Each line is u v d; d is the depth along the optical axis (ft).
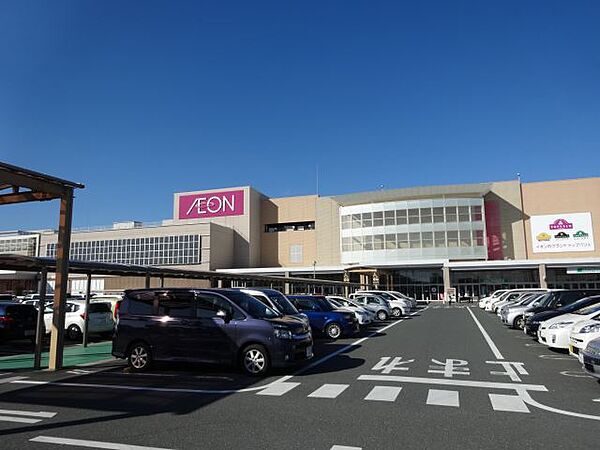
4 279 178.09
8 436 19.17
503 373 32.73
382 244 225.15
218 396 26.32
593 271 185.26
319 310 58.03
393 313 100.53
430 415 21.89
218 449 17.38
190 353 33.99
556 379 30.60
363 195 231.50
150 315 35.65
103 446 17.80
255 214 259.39
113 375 33.86
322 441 18.22
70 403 25.02
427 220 220.23
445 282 198.29
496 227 222.07
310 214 255.09
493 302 112.78
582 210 213.66
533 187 221.46
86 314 52.13
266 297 44.06
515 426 20.12
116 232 253.85
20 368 37.70
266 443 18.04
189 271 66.59
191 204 262.88
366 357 40.86
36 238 261.44
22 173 34.09
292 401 24.90
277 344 32.30
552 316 50.11
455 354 42.04
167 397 26.21
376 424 20.49
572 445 17.67
